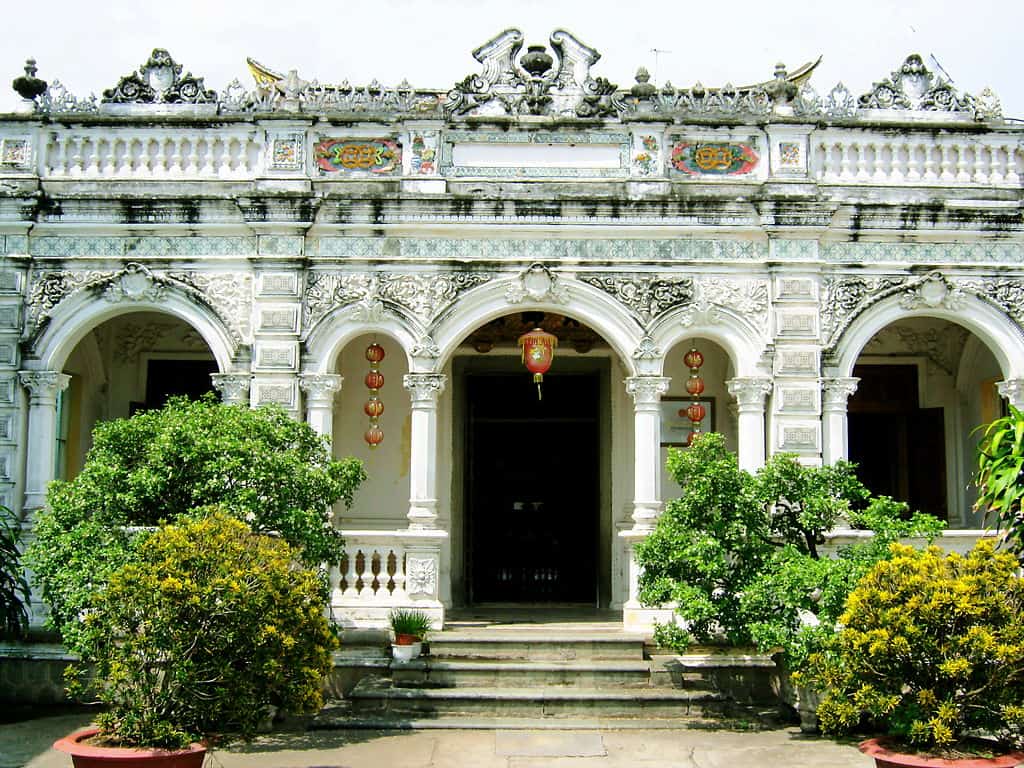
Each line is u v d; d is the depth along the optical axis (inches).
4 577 501.7
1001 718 357.7
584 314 569.3
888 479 698.8
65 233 572.7
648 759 428.1
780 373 562.6
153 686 371.2
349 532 549.0
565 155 584.4
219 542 380.8
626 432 667.4
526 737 460.8
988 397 647.8
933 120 589.3
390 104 583.5
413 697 493.4
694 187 574.6
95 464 444.8
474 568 686.5
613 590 655.8
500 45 593.6
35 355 564.4
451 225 569.0
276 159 573.6
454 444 672.4
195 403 482.6
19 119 576.7
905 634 361.7
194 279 570.6
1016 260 577.6
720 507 478.3
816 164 586.6
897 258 574.6
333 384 562.9
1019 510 452.1
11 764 424.8
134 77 589.6
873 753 364.5
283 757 429.1
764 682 522.9
